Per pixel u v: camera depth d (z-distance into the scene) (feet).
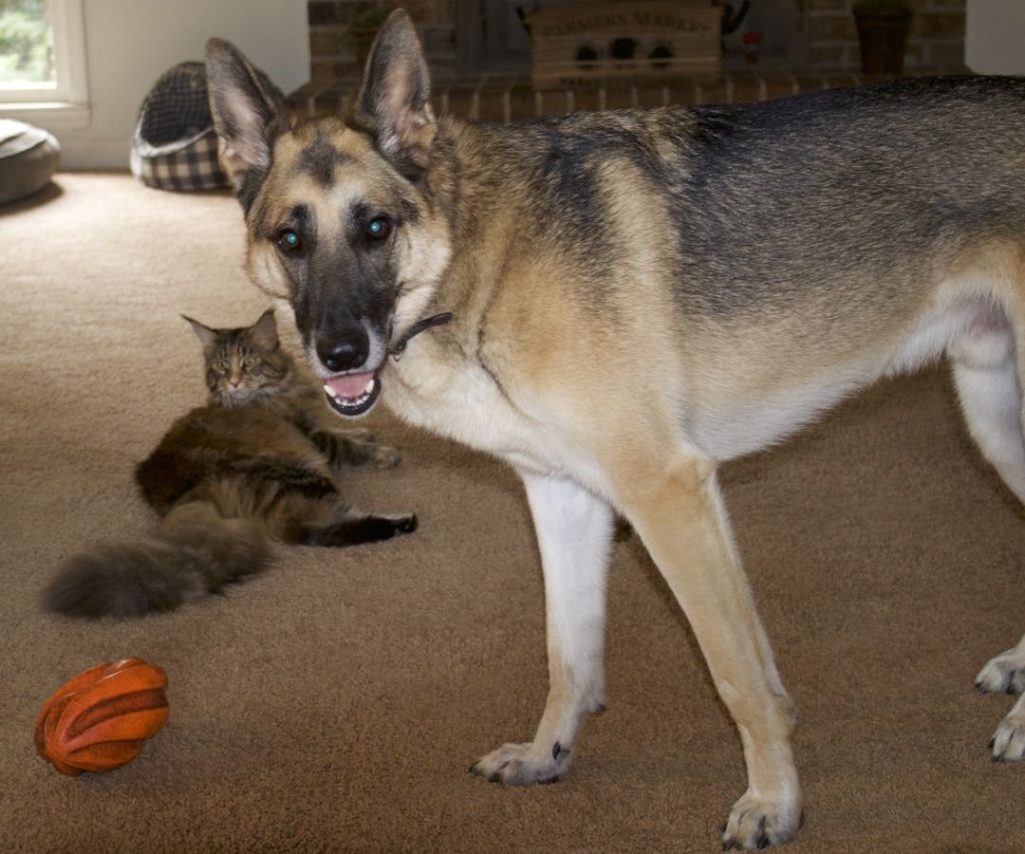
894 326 8.65
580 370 7.70
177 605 10.84
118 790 8.57
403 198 7.82
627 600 10.87
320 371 7.80
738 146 8.26
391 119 7.90
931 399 14.90
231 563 11.16
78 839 8.10
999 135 8.36
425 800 8.36
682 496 7.77
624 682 9.68
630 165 8.08
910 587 10.81
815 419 8.96
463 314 7.86
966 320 8.98
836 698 9.32
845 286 8.34
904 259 8.41
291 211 7.80
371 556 11.74
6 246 22.08
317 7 26.61
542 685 9.66
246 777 8.66
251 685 9.74
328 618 10.69
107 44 27.89
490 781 8.55
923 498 12.43
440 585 11.18
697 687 9.58
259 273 8.23
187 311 18.48
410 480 13.34
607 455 7.82
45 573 11.48
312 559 11.73
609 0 25.55
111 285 19.75
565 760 8.59
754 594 10.79
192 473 12.19
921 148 8.36
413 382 8.09
